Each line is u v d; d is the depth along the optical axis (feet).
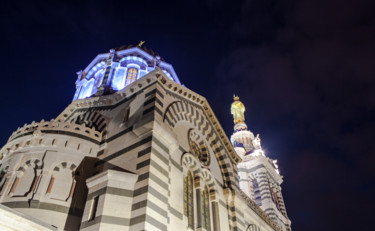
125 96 78.59
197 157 79.66
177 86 79.46
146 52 112.68
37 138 66.13
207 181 77.56
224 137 94.38
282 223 146.51
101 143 70.18
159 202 52.80
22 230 43.09
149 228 48.19
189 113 82.02
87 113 82.58
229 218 79.46
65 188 60.13
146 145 59.88
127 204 51.75
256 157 163.02
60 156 64.03
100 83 102.83
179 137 74.49
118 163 61.57
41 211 55.42
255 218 99.60
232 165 94.17
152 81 75.10
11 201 56.29
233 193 83.51
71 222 56.24
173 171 65.57
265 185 151.23
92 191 54.75
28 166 62.44
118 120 72.84
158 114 66.74
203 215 71.10
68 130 68.54
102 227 48.26
